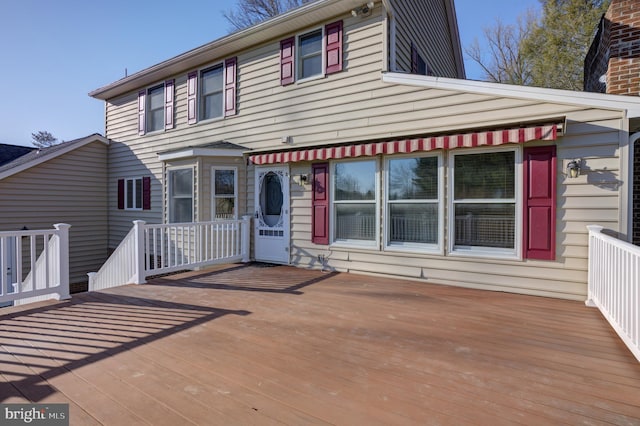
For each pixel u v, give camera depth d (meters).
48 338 3.76
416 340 3.66
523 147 5.45
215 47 9.02
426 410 2.38
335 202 7.46
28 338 3.76
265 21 7.84
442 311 4.66
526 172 5.43
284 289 5.92
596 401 2.48
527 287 5.47
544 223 5.31
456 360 3.17
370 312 4.62
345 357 3.24
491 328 4.01
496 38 21.92
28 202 10.73
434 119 6.27
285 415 2.32
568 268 5.17
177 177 9.58
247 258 8.55
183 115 10.47
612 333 3.84
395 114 6.70
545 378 2.83
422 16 9.11
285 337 3.76
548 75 16.81
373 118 6.98
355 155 6.59
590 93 4.96
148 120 11.55
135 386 2.73
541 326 4.07
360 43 7.16
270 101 8.56
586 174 5.04
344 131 7.36
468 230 5.98
